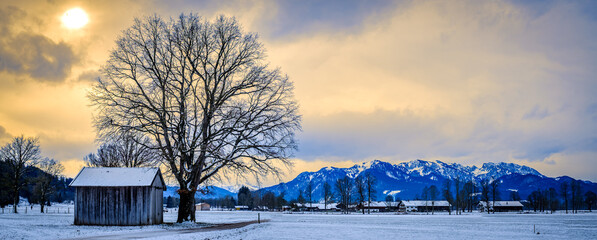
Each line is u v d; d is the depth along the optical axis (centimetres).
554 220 7938
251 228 4125
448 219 8269
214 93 4103
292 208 18812
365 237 3406
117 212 4012
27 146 8194
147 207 4038
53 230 3159
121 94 3859
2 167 8731
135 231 3234
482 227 5194
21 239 2450
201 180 4156
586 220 7912
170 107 3922
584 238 3734
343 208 18425
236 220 6581
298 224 5319
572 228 5197
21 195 17662
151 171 4188
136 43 3938
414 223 6191
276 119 4022
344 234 3678
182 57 4066
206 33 4084
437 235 3747
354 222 6353
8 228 3045
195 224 4150
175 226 3897
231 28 4131
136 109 3831
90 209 4012
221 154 3956
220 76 4106
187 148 3975
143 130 3841
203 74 4134
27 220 4856
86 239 2464
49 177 9638
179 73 4003
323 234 3641
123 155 6388
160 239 2486
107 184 4041
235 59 4116
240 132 3981
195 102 4038
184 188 4069
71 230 3206
